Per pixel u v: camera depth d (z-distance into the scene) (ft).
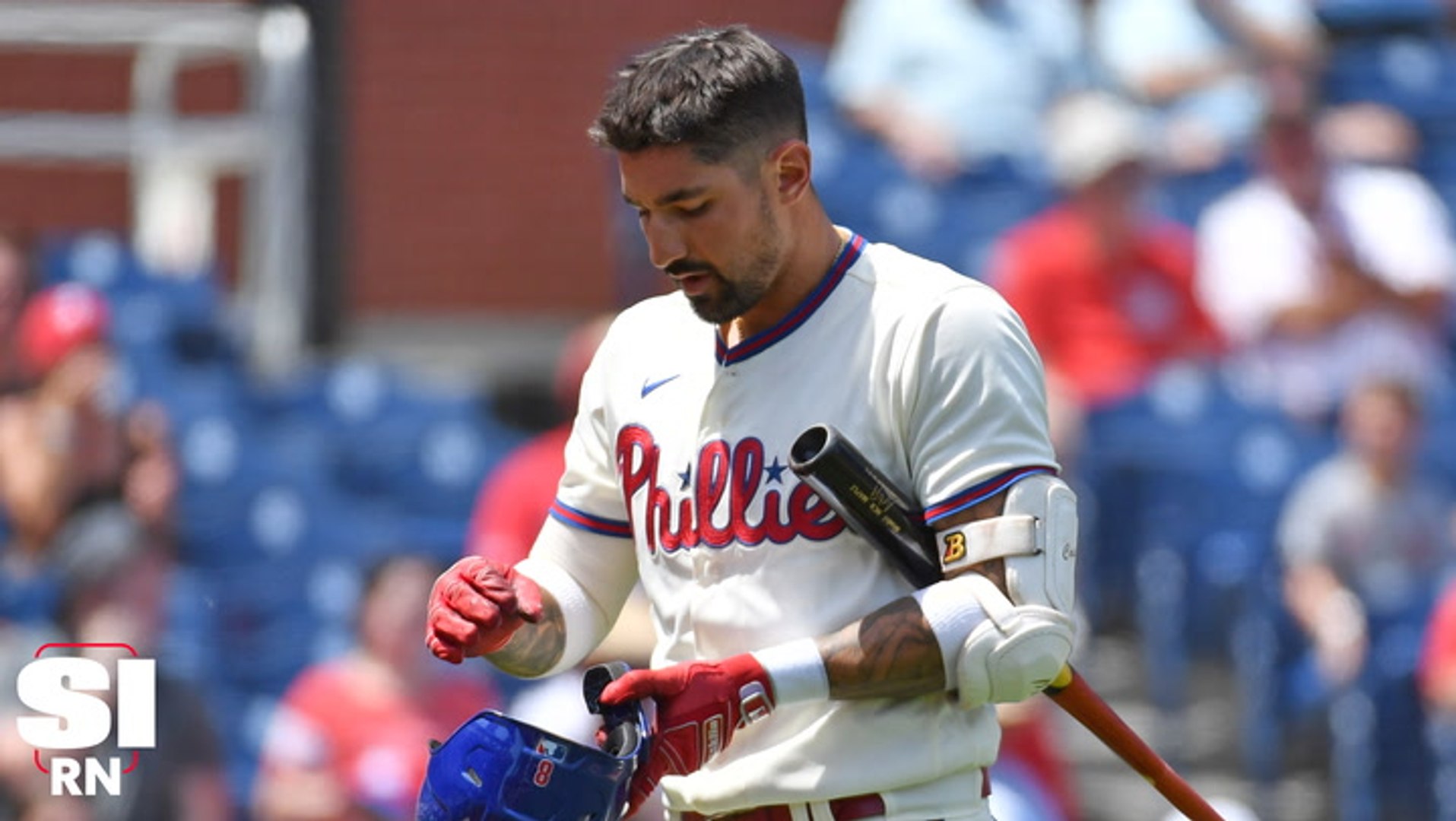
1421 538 84.53
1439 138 106.11
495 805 32.17
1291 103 95.86
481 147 119.03
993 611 31.65
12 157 94.32
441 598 32.68
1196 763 83.61
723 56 31.81
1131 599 87.45
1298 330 93.35
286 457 86.07
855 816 33.06
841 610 32.71
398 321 117.50
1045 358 90.07
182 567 81.61
